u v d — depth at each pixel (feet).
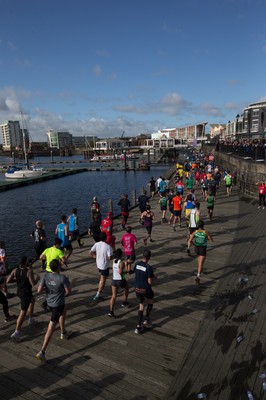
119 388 15.92
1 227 91.25
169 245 40.32
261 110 243.40
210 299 24.98
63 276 18.57
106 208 112.57
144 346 19.30
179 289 27.14
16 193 171.94
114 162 438.40
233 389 15.28
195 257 35.24
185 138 590.55
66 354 18.85
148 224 41.29
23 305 20.06
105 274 25.31
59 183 221.87
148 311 21.04
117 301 25.72
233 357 17.63
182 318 22.33
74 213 40.96
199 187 94.68
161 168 339.16
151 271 20.57
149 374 16.80
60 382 16.53
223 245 38.75
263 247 36.96
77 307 24.79
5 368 17.81
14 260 60.44
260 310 22.65
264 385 15.16
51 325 18.22
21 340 20.53
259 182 66.54
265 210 58.70
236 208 62.13
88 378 16.74
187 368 17.04
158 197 82.79
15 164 407.03
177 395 15.20
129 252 30.55
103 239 25.22
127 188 184.44
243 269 30.63
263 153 83.41
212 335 19.94
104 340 20.13
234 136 305.94
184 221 54.44
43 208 123.44
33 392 15.90
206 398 14.80
